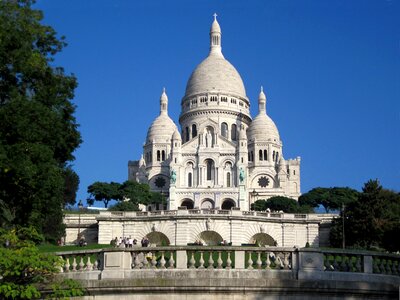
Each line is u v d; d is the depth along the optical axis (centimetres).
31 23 4247
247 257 3409
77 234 10219
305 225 10419
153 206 16750
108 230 9950
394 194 10788
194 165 19112
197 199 17088
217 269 2994
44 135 3994
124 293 2992
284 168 19375
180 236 9800
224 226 9925
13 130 3812
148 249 3056
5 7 4109
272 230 10244
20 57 3931
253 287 2945
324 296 2950
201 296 2959
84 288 2997
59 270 2964
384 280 3038
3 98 4075
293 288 2939
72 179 10925
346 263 3070
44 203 4159
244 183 18138
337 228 10069
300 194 18562
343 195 15825
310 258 3003
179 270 3003
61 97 4403
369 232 9669
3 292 2742
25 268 2842
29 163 3756
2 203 4025
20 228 3322
